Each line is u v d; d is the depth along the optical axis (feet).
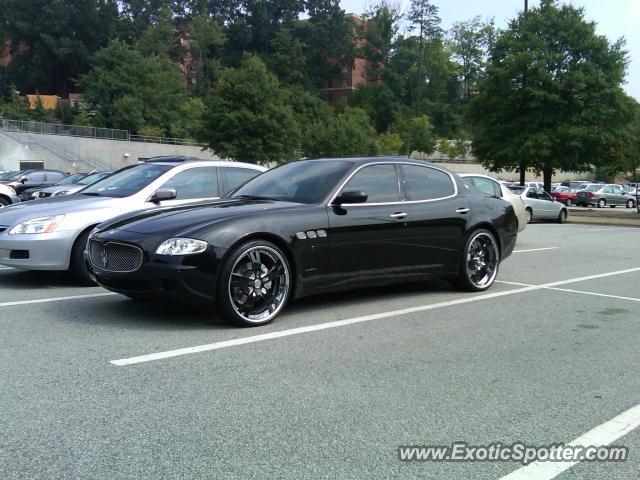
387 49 359.87
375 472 10.02
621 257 39.68
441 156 269.44
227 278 17.95
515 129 104.99
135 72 262.67
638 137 100.12
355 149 187.32
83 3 336.08
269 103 146.00
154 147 194.18
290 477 9.76
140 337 17.38
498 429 11.83
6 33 331.98
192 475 9.73
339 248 20.42
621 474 10.21
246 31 373.20
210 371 14.62
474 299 24.14
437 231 23.48
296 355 16.07
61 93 340.18
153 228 18.45
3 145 160.76
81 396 12.87
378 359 15.96
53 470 9.78
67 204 25.48
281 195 21.39
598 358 16.65
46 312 20.33
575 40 102.78
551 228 70.28
